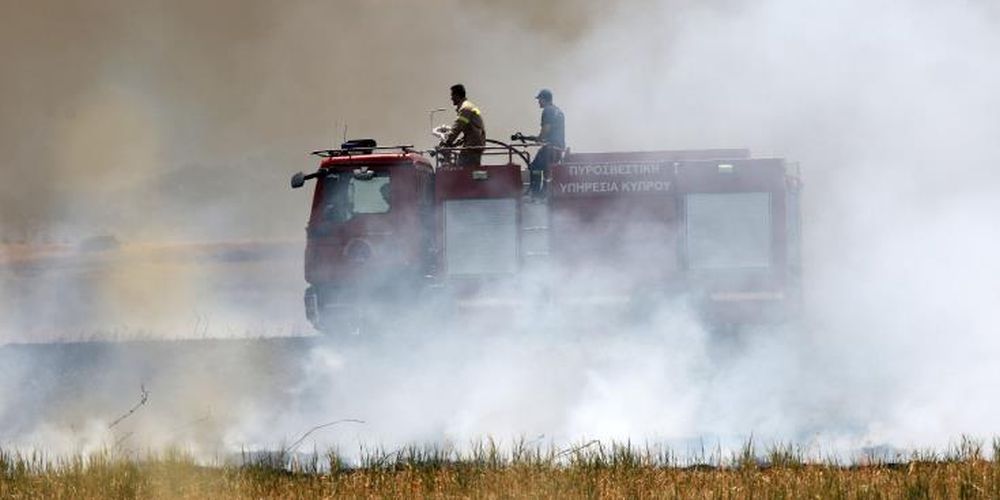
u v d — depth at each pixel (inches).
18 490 1245.7
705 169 2484.0
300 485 1254.9
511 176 2507.4
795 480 1210.0
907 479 1193.4
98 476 1270.9
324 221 2556.6
